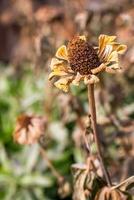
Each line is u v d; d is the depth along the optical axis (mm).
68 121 619
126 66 539
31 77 797
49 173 643
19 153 690
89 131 386
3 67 1041
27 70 842
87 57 329
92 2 683
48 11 656
